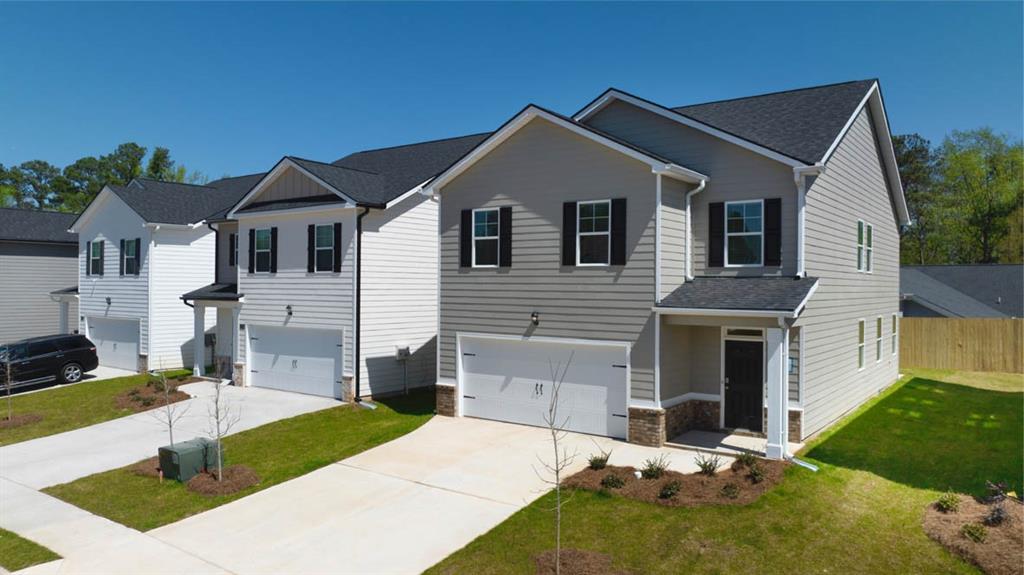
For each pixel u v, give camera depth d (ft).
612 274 49.65
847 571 29.09
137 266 89.81
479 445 49.42
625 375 49.47
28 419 63.16
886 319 72.02
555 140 52.42
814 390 49.42
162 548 33.99
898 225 77.87
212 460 46.21
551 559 30.50
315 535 34.65
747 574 28.89
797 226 47.29
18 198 246.68
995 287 109.19
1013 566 28.53
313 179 69.00
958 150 167.43
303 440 53.42
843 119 51.98
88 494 42.93
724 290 47.44
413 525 35.27
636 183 48.60
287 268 72.13
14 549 34.45
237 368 76.38
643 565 29.81
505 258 55.01
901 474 41.19
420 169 76.74
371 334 67.46
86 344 84.69
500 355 56.49
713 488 37.68
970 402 64.54
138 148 238.89
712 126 50.52
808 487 38.01
